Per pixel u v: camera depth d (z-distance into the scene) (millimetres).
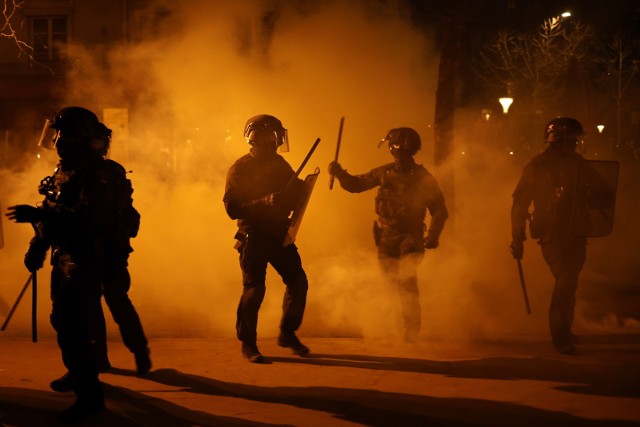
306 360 6598
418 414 5039
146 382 5840
